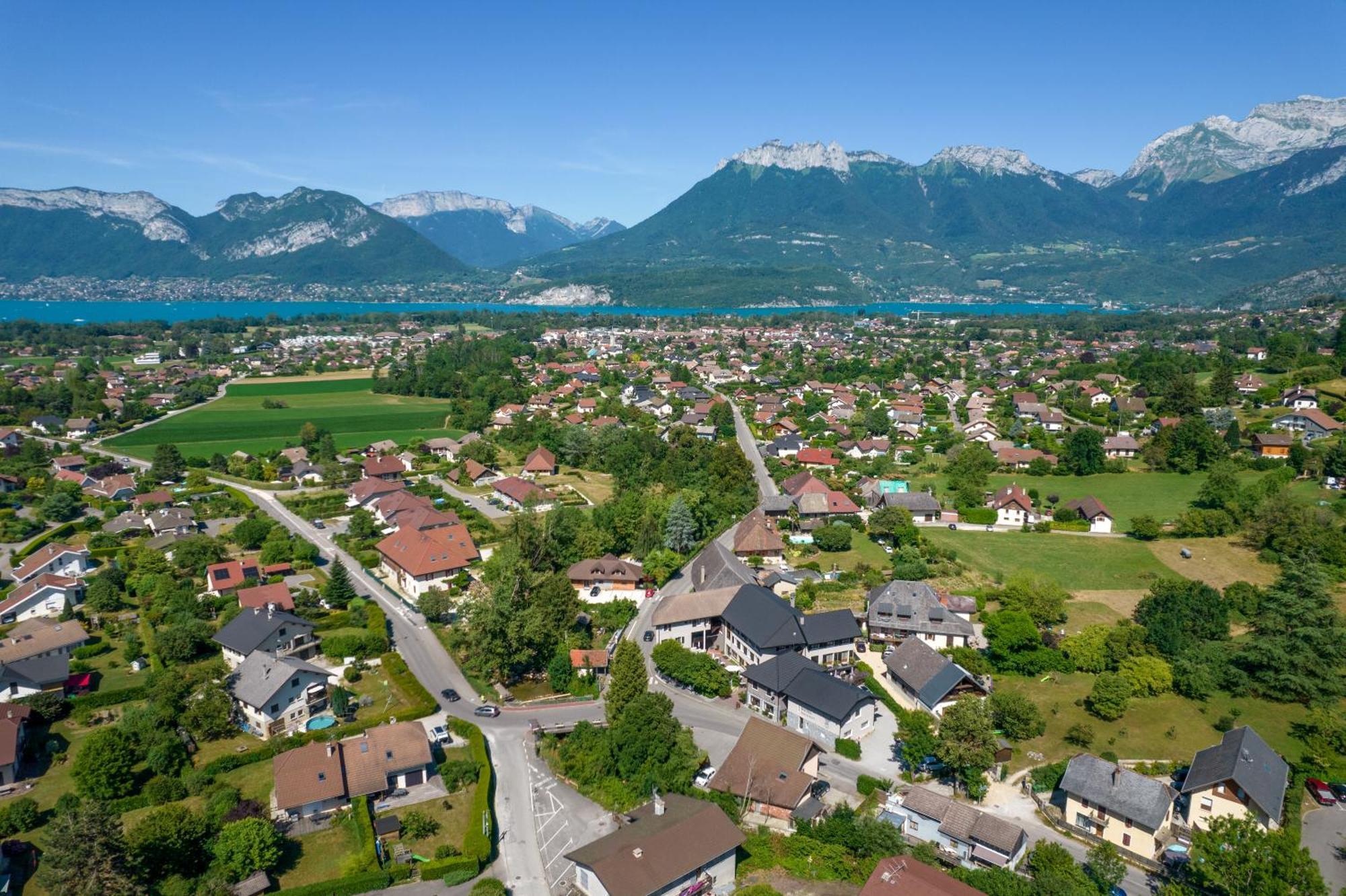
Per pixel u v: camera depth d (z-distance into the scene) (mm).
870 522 148875
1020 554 137875
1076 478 182750
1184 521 144000
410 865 65625
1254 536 135875
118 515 158250
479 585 120625
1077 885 59281
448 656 106125
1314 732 84875
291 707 88625
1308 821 71875
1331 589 116625
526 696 96688
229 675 94312
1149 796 68312
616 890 58156
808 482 164250
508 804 75188
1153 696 93125
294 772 73812
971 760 74625
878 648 106812
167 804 72938
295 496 177500
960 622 105562
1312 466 162750
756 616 103250
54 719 89125
